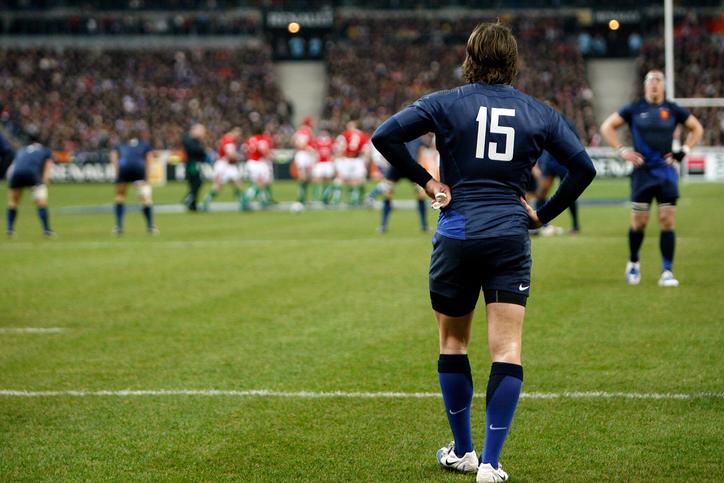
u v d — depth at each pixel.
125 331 31.06
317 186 136.38
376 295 37.81
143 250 56.00
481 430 19.75
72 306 36.09
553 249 53.06
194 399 22.34
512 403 15.85
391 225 72.62
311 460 17.80
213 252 54.38
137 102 184.75
